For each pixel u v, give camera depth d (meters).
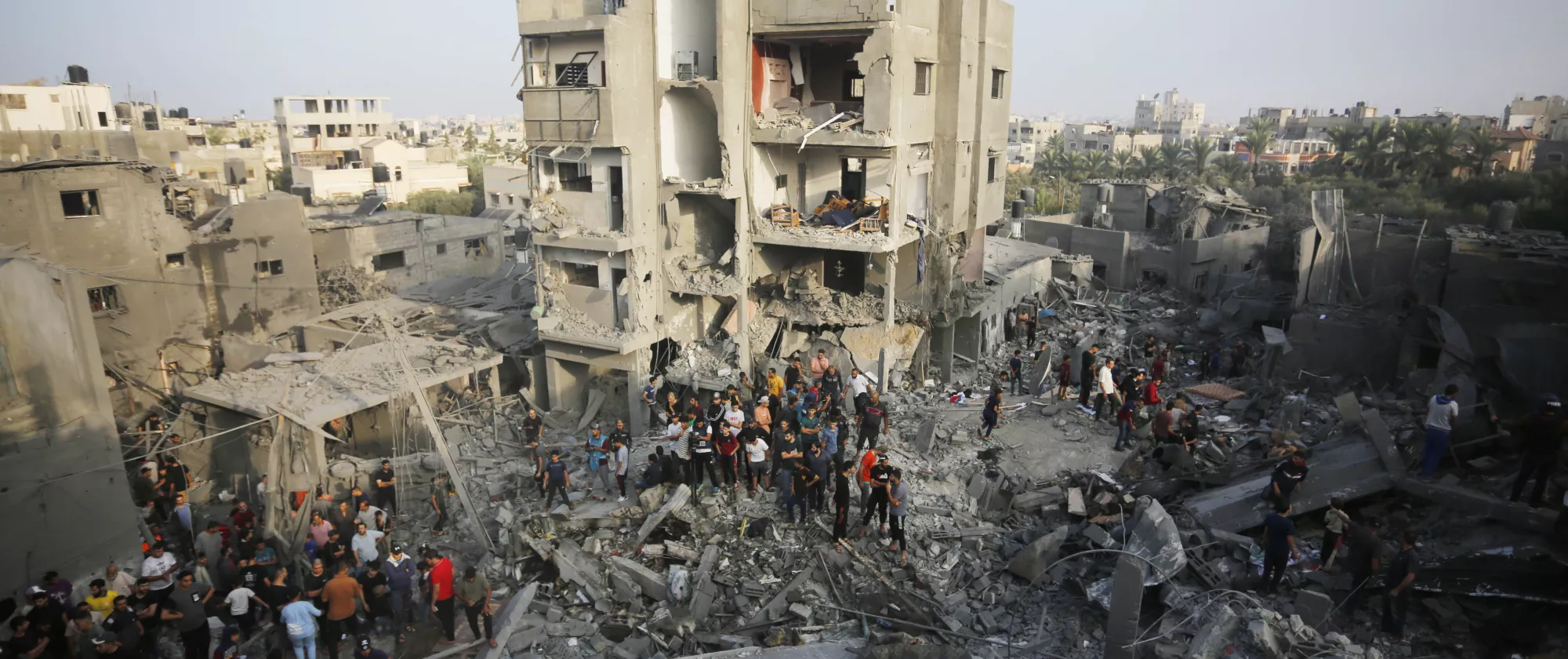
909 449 23.12
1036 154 158.38
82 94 58.56
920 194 29.77
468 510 19.83
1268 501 17.34
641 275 26.14
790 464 19.09
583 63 25.27
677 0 26.41
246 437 23.69
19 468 16.84
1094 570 16.69
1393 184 51.84
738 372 26.89
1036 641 15.25
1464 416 19.75
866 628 15.94
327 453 24.91
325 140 94.38
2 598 16.73
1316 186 53.91
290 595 15.49
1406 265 30.03
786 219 27.95
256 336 34.03
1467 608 14.56
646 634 16.27
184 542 20.36
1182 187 51.25
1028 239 51.12
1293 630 13.92
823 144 25.91
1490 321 25.30
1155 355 29.84
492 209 58.75
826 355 28.58
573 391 28.28
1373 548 14.57
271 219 34.78
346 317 32.75
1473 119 54.72
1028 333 35.53
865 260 30.66
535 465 21.08
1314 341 27.86
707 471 21.66
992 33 30.70
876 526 18.97
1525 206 37.81
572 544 18.69
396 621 15.88
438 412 26.19
